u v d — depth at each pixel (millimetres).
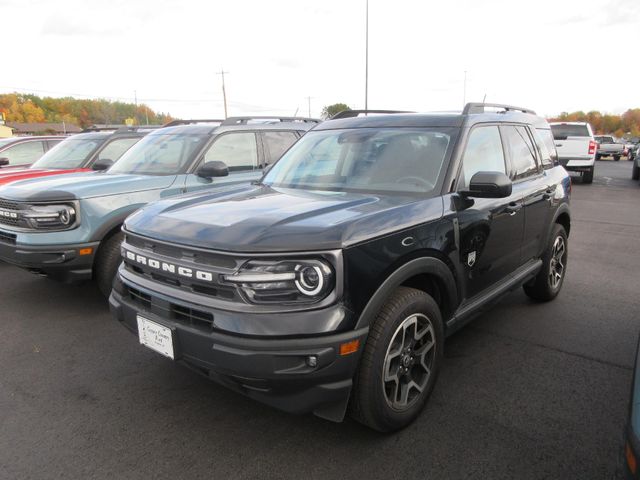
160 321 2643
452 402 3162
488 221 3451
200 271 2471
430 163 3289
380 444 2742
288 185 3633
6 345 4059
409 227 2758
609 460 2594
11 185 4977
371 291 2498
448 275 3045
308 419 2998
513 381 3434
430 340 2969
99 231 4578
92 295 5305
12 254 4504
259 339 2305
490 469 2531
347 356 2393
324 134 3990
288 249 2324
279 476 2490
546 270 4715
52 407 3135
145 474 2512
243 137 6137
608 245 7676
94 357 3844
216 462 2602
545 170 4723
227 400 3217
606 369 3607
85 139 8469
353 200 3021
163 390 3348
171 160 5684
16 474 2510
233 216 2713
